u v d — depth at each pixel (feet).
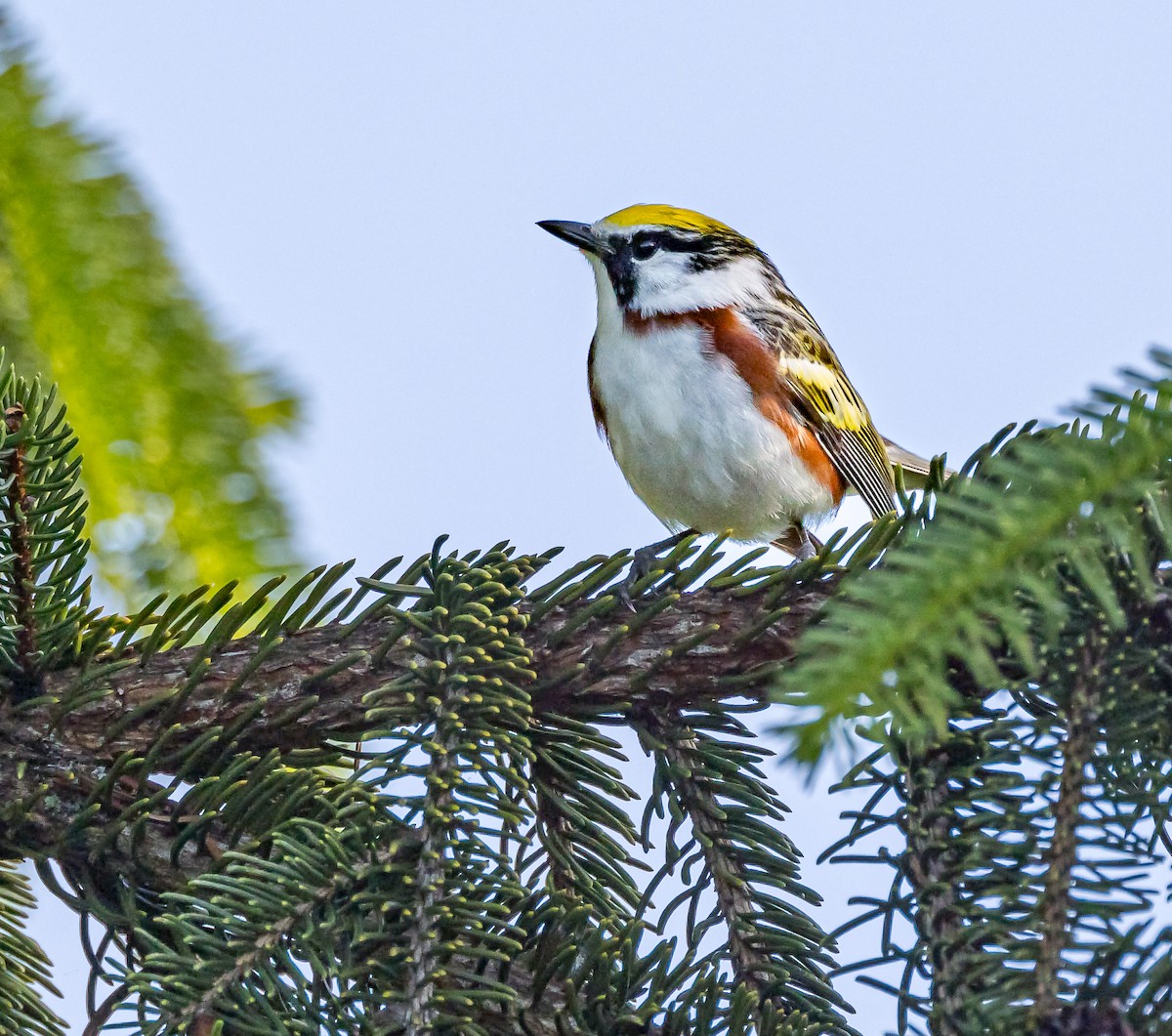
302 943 15.96
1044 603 11.58
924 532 12.49
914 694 11.14
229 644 21.24
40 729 20.22
